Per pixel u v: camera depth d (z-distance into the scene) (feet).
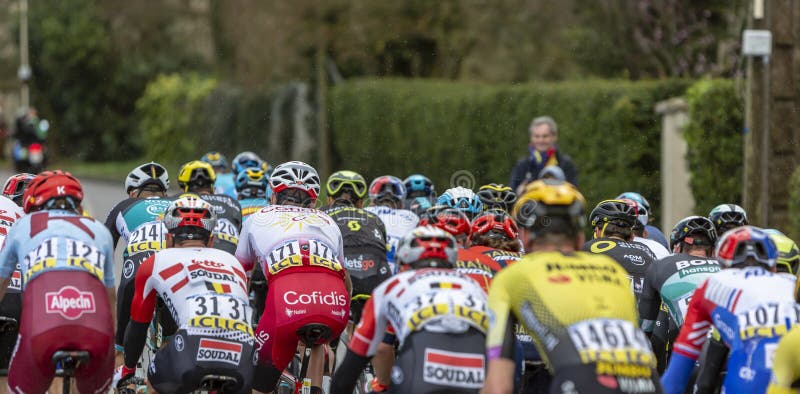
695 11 244.63
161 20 510.99
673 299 76.13
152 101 442.50
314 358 81.87
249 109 374.84
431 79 337.31
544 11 305.32
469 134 261.44
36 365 66.64
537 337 51.72
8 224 84.69
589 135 203.21
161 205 93.20
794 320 57.47
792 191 147.43
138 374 89.81
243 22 369.71
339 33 350.64
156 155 444.14
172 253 73.51
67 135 540.52
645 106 194.18
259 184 111.04
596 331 50.42
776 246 68.03
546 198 54.34
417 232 61.77
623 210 82.64
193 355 69.36
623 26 258.37
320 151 335.47
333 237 81.76
